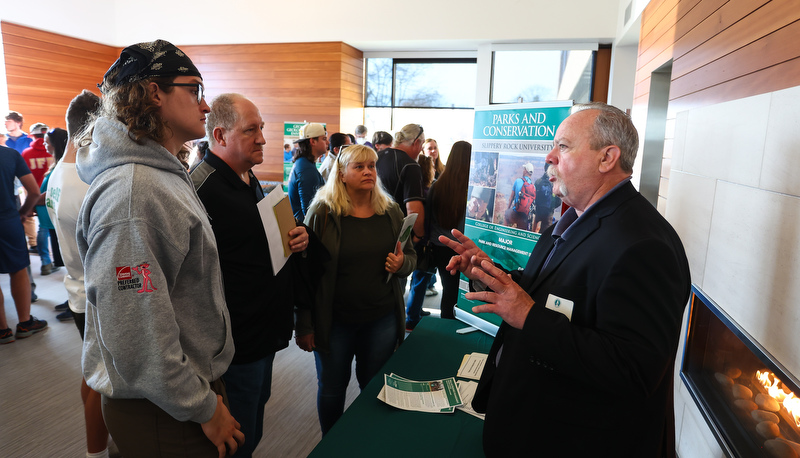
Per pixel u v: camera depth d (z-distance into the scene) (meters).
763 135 1.50
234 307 1.51
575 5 6.02
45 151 4.79
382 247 1.99
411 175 3.14
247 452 1.63
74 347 3.24
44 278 4.64
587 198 1.16
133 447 1.08
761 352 1.41
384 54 7.59
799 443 1.22
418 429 1.44
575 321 1.07
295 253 1.81
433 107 7.58
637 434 1.06
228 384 1.55
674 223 2.53
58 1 7.11
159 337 0.96
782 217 1.36
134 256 0.94
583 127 1.12
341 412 2.04
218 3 7.34
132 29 7.78
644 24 4.25
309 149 3.66
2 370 2.90
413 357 1.92
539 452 1.10
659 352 0.95
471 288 1.67
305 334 1.94
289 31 7.11
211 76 7.67
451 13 6.47
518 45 6.60
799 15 1.36
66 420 2.41
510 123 2.39
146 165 1.02
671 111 2.91
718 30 2.12
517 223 2.38
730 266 1.71
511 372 1.15
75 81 7.54
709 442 1.77
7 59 6.73
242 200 1.55
